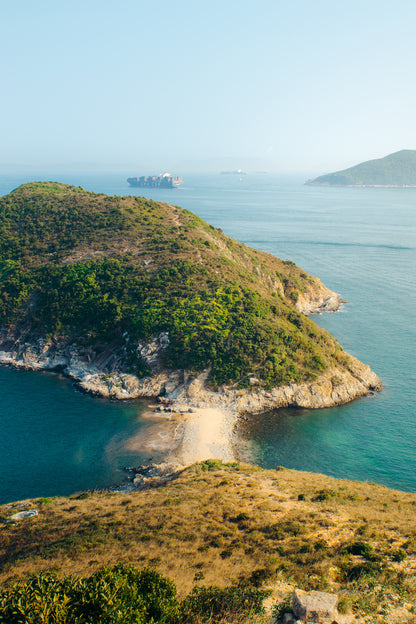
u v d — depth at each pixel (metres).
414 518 42.84
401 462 67.25
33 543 40.25
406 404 84.50
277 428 76.69
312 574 31.27
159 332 92.62
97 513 46.59
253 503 46.81
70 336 100.19
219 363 87.00
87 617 22.41
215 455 68.75
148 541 38.22
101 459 66.62
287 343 92.25
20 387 89.19
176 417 78.75
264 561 33.62
